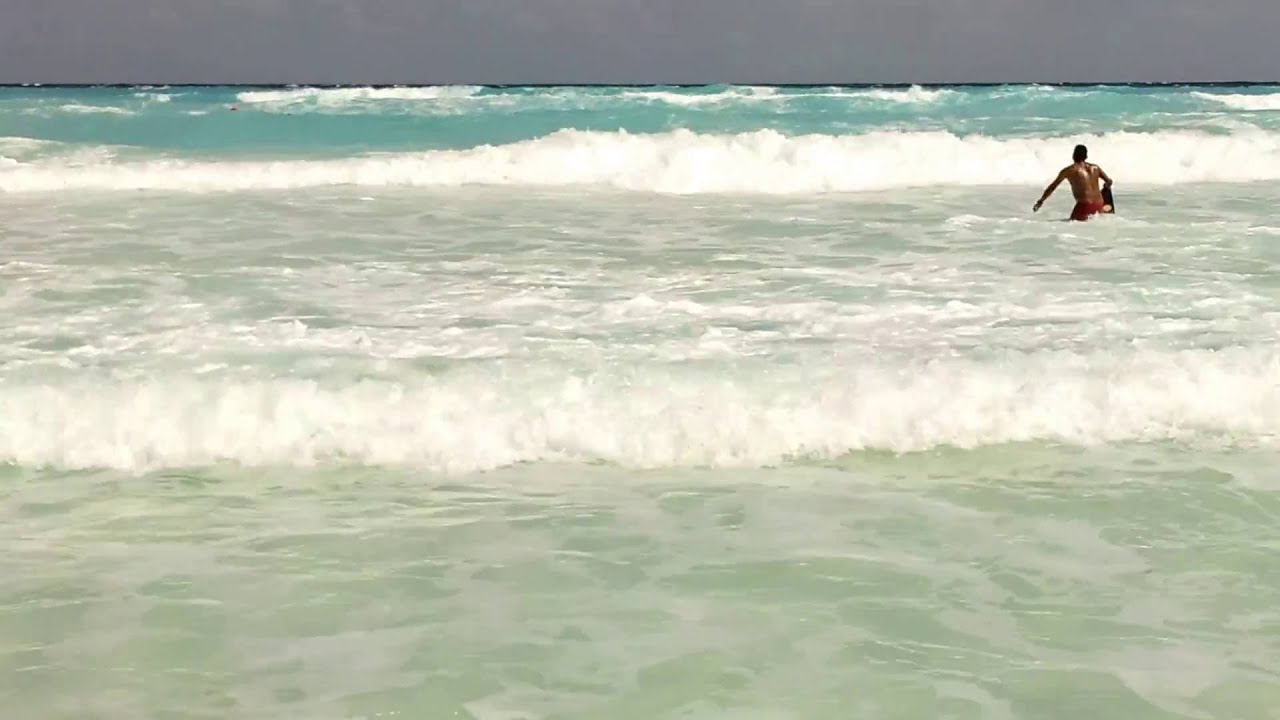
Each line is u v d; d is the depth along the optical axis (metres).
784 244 11.20
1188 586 4.41
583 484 5.55
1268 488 5.42
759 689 3.64
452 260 10.36
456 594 4.38
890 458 5.85
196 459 5.83
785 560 4.66
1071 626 4.07
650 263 10.20
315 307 8.44
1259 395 6.33
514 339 7.46
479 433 5.93
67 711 3.51
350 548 4.82
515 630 4.07
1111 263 10.02
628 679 3.71
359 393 6.16
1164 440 6.05
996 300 8.55
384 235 11.78
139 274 9.62
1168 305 8.35
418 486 5.54
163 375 6.48
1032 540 4.86
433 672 3.77
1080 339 7.39
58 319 8.01
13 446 5.85
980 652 3.88
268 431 5.95
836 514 5.16
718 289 9.04
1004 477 5.60
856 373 6.45
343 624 4.13
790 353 7.04
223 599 4.33
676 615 4.18
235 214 13.23
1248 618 4.14
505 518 5.14
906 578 4.48
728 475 5.65
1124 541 4.84
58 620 4.15
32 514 5.20
